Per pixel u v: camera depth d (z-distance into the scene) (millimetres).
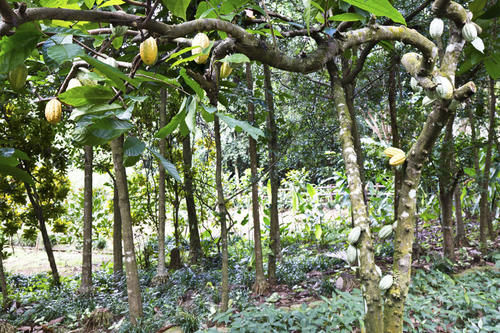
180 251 6883
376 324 1303
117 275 5668
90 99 816
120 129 798
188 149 6504
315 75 5453
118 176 3930
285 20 1738
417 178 1348
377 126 6586
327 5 1442
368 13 1523
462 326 2926
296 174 7852
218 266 5953
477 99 5105
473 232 6117
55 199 5867
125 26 910
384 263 4727
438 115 1257
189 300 4316
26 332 3930
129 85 991
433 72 1259
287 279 4543
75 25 917
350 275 4066
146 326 3527
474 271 4125
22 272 7254
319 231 6520
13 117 4832
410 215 1350
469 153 5152
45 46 796
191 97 1032
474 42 1216
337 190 7797
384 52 5082
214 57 1157
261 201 7215
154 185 6852
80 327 3898
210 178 7660
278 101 5691
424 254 5074
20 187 5477
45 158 5332
